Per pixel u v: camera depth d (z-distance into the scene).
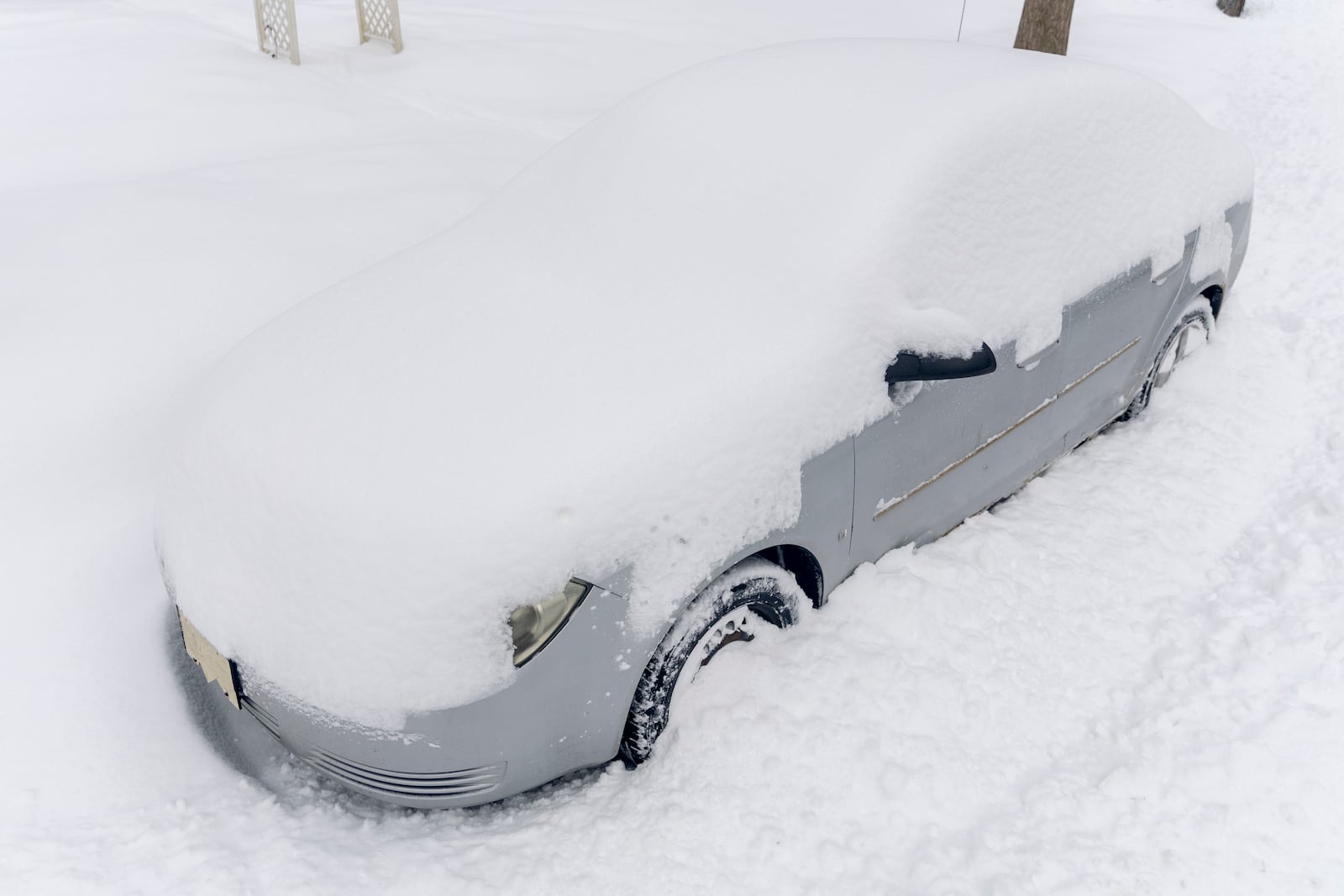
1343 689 2.56
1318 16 14.10
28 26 11.08
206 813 2.36
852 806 2.31
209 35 10.66
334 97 8.55
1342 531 3.14
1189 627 2.83
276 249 5.09
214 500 2.35
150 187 5.88
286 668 2.09
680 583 2.20
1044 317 2.89
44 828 2.30
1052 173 2.98
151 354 4.09
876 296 2.48
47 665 2.74
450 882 2.15
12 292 4.47
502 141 7.41
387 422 2.29
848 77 3.06
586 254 2.85
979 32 12.09
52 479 3.40
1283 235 5.72
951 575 2.90
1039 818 2.27
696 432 2.22
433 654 1.99
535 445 2.15
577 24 11.38
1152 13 14.38
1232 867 2.14
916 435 2.65
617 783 2.39
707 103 3.12
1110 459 3.62
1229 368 4.15
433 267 3.01
